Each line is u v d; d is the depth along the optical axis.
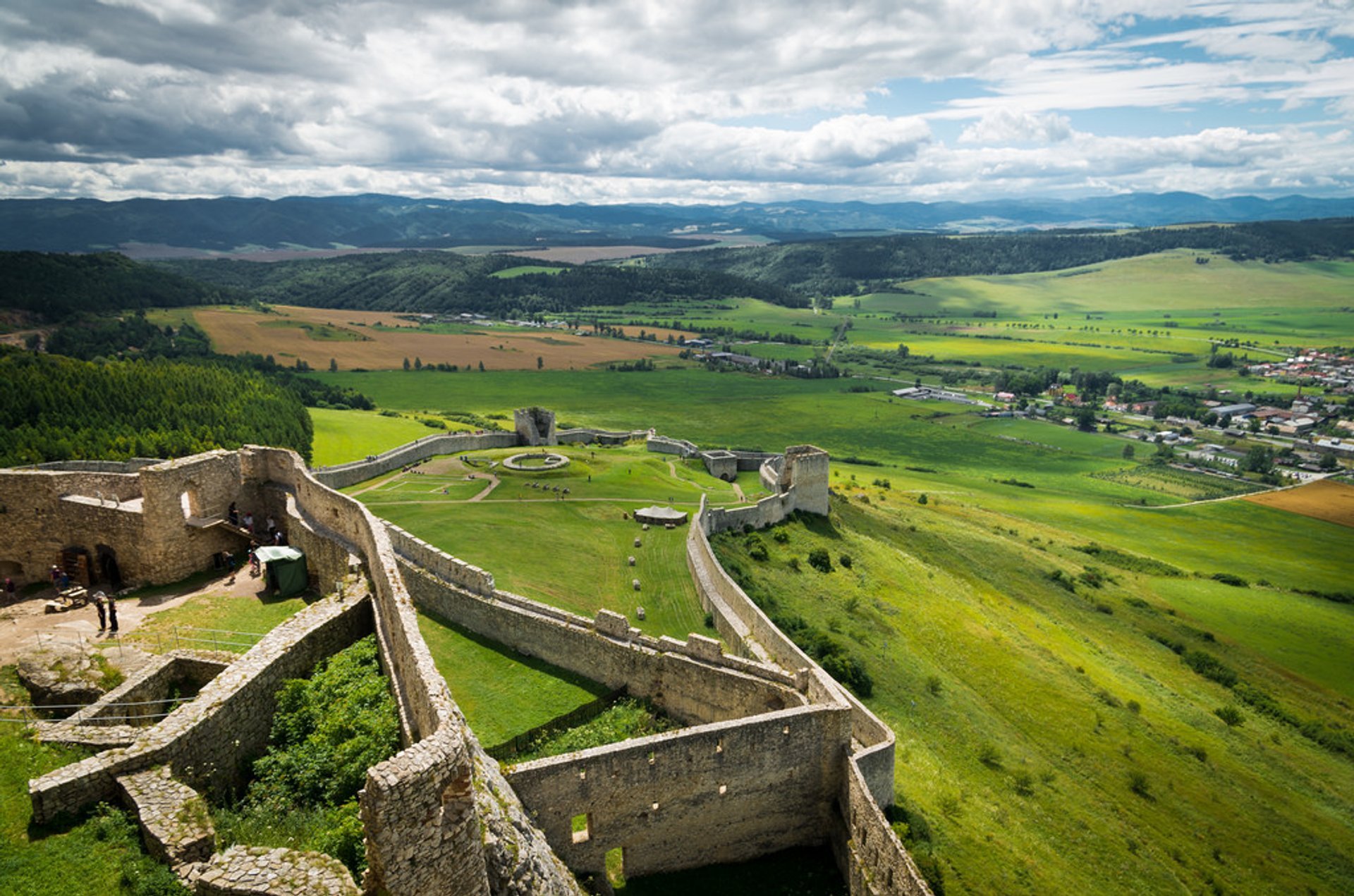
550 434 116.75
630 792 33.66
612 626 44.41
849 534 95.06
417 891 18.59
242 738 27.48
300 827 23.94
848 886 36.62
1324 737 78.62
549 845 30.88
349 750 26.61
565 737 38.66
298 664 31.70
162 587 42.94
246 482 49.69
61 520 43.62
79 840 20.47
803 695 40.41
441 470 87.62
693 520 72.75
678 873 35.94
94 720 26.42
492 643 46.38
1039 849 46.78
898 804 43.69
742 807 36.81
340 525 44.72
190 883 19.45
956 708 61.56
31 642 34.84
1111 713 70.06
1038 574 112.56
